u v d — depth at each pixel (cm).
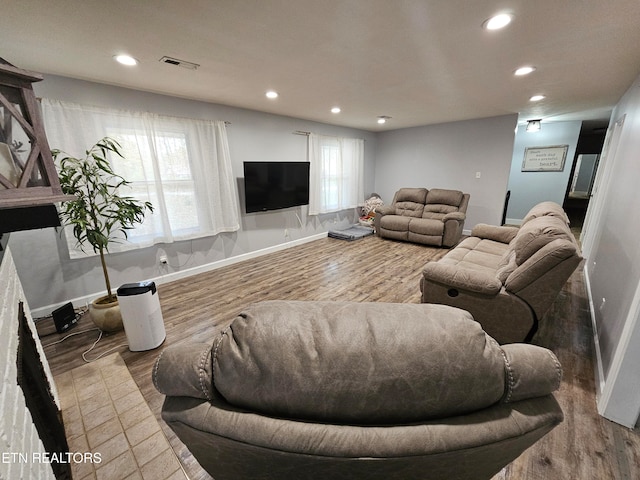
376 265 394
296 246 495
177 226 334
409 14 154
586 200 829
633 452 130
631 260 167
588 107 394
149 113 293
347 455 52
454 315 61
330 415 55
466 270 203
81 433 144
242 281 340
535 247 191
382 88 294
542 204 303
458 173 540
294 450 52
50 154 99
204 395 59
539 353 60
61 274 259
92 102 261
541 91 310
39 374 130
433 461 54
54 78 240
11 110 89
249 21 160
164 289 316
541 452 130
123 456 132
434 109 403
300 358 55
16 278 135
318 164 504
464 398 55
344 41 185
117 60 213
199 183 342
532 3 144
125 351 208
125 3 141
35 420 115
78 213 211
